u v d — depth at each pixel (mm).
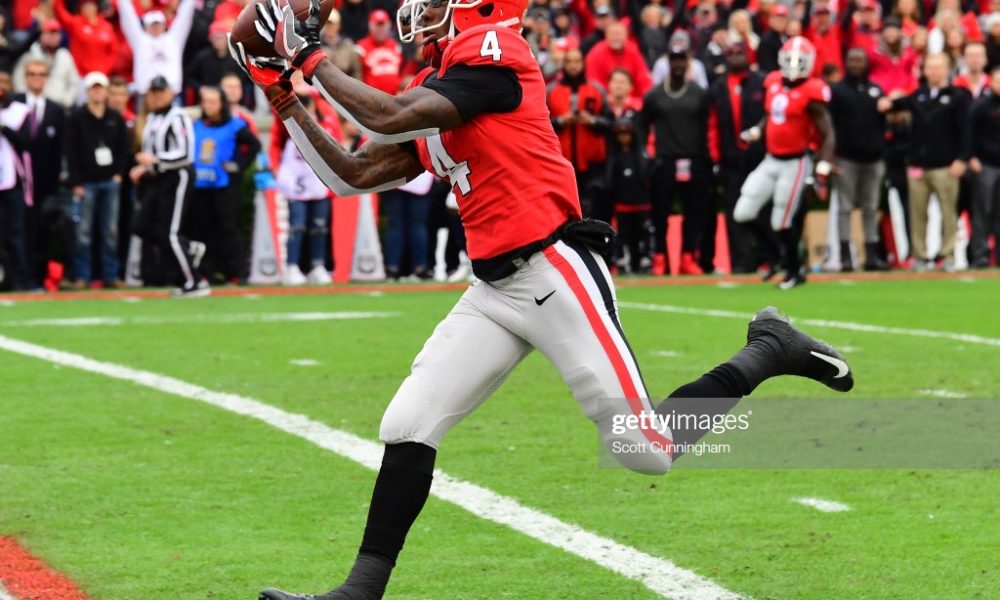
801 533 18766
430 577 16891
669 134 57156
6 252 51781
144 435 24828
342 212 56969
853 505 20219
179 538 18578
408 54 62344
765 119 51188
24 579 16781
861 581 16703
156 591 16375
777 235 52969
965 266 62281
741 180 57625
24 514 19688
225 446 23984
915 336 37344
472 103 13906
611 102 56969
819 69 63562
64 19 56594
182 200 49438
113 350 35094
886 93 63406
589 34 68188
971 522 19297
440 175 14898
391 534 14594
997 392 28750
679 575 16938
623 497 20688
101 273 54594
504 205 14258
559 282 14266
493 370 14750
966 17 71125
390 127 13758
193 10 57906
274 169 55750
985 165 58938
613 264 58406
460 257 57938
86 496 20672
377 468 22469
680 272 58812
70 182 52156
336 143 15164
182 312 44188
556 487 21234
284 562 17562
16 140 50938
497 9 14492
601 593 16281
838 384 15891
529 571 17125
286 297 49656
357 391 29109
